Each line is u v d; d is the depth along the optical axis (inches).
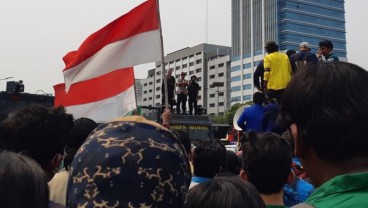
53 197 124.6
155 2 295.1
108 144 59.1
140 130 61.6
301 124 57.6
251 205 80.2
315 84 56.7
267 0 5024.6
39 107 108.7
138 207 55.8
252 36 5118.1
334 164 55.9
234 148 390.6
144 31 293.0
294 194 145.7
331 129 54.5
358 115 53.9
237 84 5191.9
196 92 644.7
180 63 6225.4
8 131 102.4
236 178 88.3
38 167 56.1
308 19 5128.0
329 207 50.5
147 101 5930.1
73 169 60.0
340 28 5423.2
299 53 345.1
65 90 305.0
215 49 5841.5
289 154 114.9
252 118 284.8
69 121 115.8
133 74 291.9
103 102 294.0
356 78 55.9
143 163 57.7
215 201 79.9
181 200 60.5
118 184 56.4
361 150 54.6
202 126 546.3
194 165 151.4
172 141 63.0
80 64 299.3
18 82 465.1
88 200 56.2
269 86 338.3
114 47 295.0
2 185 51.9
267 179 112.3
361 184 51.4
